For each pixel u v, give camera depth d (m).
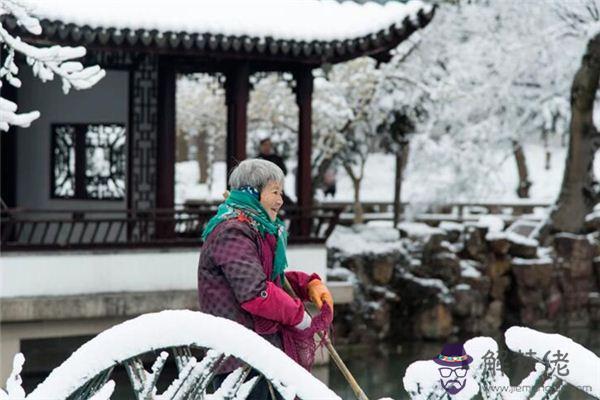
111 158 34.06
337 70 43.41
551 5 47.88
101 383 7.24
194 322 7.02
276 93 46.00
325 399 6.81
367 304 38.88
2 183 35.97
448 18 46.34
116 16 28.38
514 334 8.75
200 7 29.98
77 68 16.20
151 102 32.97
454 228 43.09
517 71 48.19
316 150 44.59
